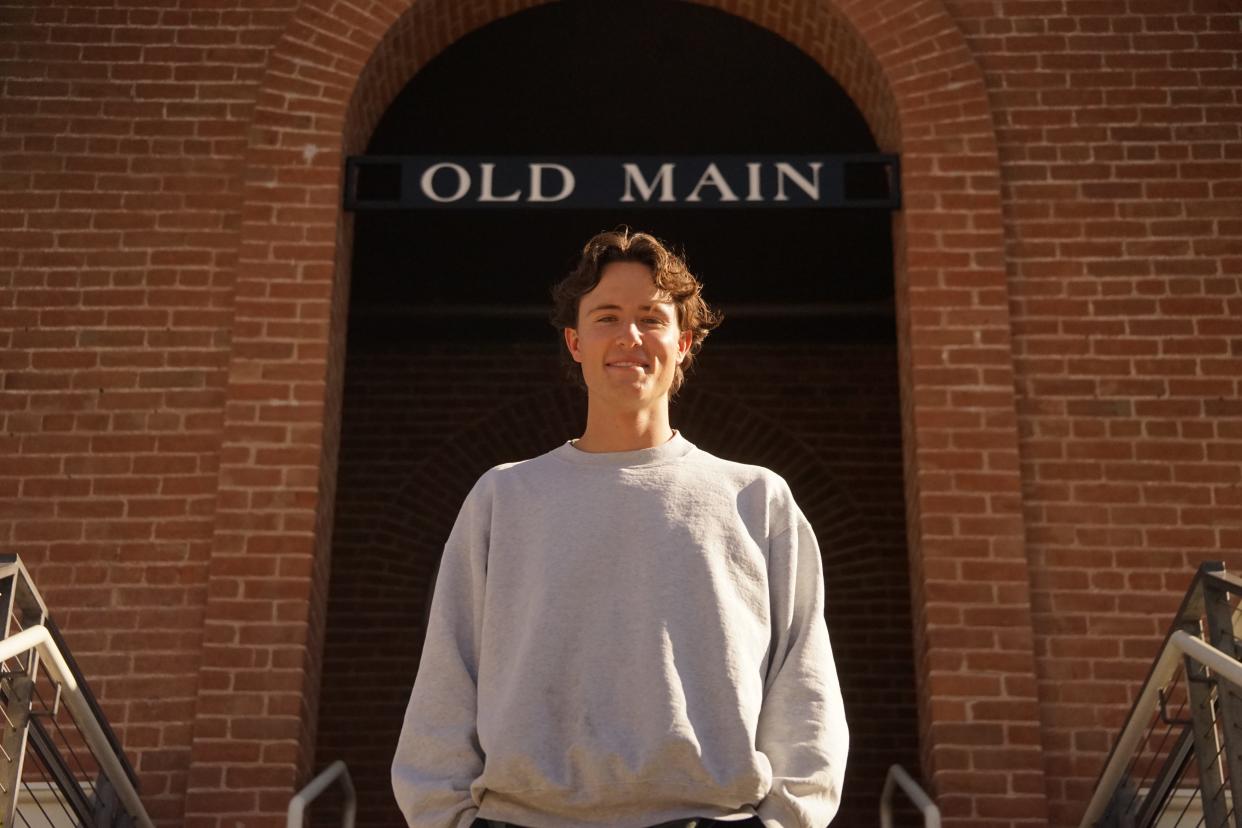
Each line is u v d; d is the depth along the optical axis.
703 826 2.10
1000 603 6.12
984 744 5.91
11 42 7.02
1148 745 6.01
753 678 2.20
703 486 2.33
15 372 6.48
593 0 8.23
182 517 6.27
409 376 10.67
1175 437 6.45
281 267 6.61
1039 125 6.96
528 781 2.11
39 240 6.70
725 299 10.71
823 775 2.15
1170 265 6.72
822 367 10.72
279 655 5.99
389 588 10.18
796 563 2.36
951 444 6.37
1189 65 7.06
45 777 5.79
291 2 7.14
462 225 9.97
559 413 10.61
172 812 5.80
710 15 8.32
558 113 9.24
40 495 6.29
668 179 6.91
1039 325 6.63
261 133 6.83
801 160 6.93
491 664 2.25
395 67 7.33
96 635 6.08
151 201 6.79
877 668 10.02
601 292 2.46
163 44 7.06
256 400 6.39
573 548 2.25
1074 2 7.18
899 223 6.90
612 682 2.16
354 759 9.79
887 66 7.02
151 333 6.56
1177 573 6.25
